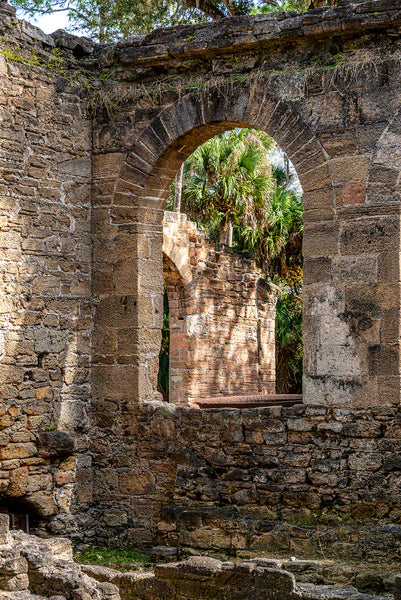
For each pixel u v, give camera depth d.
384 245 9.32
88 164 10.89
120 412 10.59
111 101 10.79
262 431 9.73
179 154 10.80
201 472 10.00
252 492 9.70
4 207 9.91
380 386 9.22
